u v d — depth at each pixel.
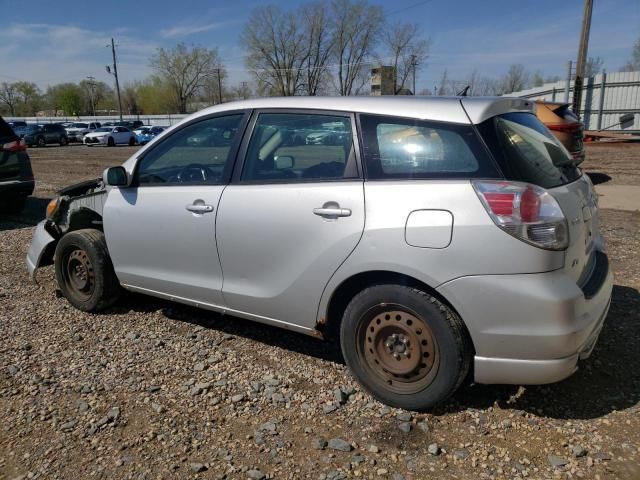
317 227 3.17
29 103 102.00
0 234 7.70
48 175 15.55
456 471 2.59
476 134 2.86
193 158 3.89
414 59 59.69
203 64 82.75
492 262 2.71
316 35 63.31
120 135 37.88
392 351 3.08
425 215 2.84
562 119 10.02
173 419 3.04
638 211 8.45
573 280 2.82
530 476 2.54
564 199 2.86
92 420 3.04
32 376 3.55
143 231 4.06
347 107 3.25
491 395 3.21
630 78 25.83
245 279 3.58
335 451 2.75
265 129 3.55
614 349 3.75
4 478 2.60
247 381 3.45
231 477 2.57
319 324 3.32
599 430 2.87
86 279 4.58
